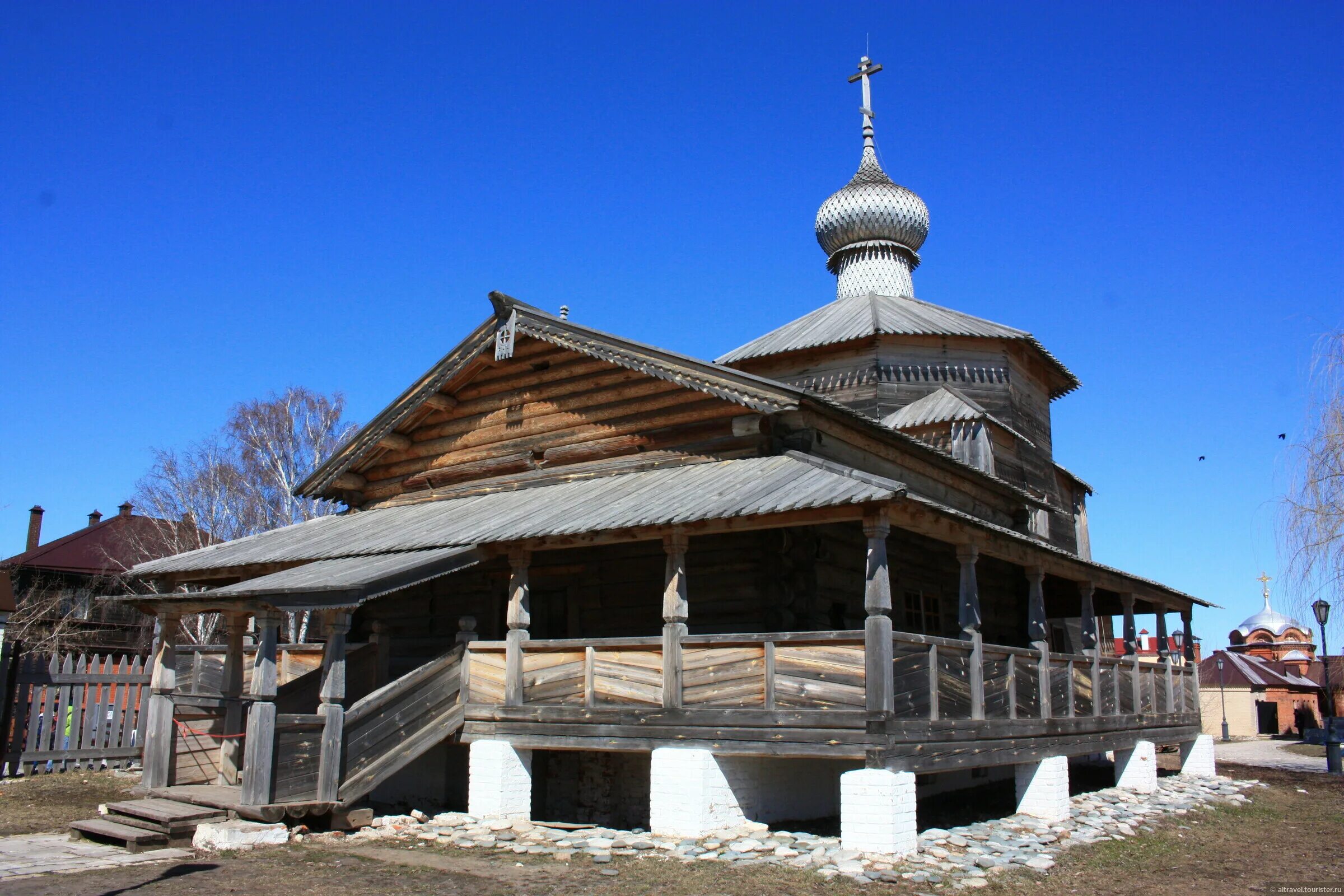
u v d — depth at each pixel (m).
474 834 13.15
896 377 25.52
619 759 15.79
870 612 12.05
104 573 42.88
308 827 13.10
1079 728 16.98
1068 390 29.73
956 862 11.73
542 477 17.98
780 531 15.23
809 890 10.41
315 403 42.81
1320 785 23.48
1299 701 55.09
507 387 18.84
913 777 12.06
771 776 14.10
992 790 19.83
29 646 36.12
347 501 20.84
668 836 12.75
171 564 18.88
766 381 15.12
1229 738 49.38
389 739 13.93
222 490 41.53
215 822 12.64
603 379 17.61
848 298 29.89
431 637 18.89
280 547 18.27
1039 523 27.05
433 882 10.68
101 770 20.08
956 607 19.89
